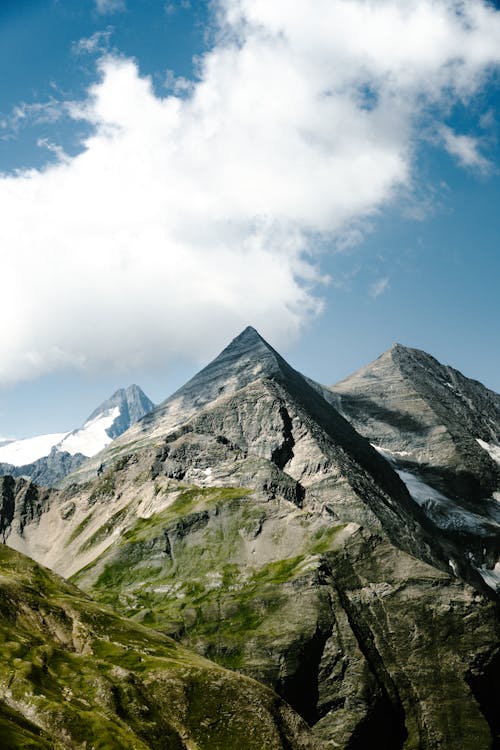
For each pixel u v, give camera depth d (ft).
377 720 493.77
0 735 285.23
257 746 374.63
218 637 530.27
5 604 428.15
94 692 362.94
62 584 524.11
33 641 403.54
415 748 508.12
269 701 409.90
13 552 549.95
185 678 403.54
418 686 543.80
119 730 334.24
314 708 502.79
